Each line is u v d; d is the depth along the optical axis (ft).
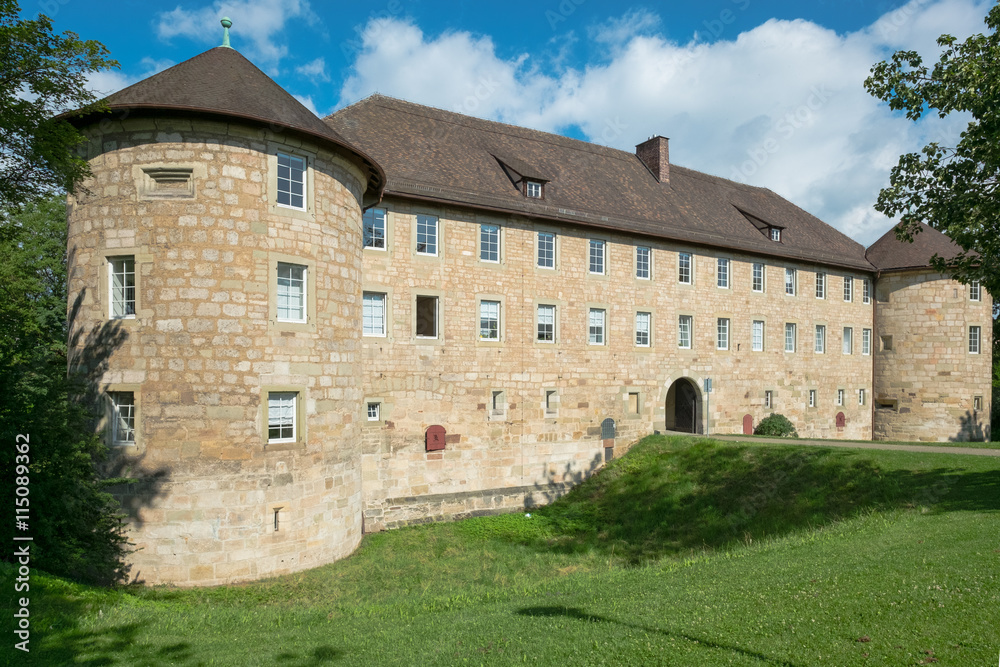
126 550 43.42
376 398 64.23
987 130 42.96
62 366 42.14
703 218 95.86
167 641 30.96
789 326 102.06
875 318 113.09
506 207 71.97
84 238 47.09
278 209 47.44
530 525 67.97
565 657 24.67
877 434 111.75
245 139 46.29
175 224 45.11
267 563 46.06
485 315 71.87
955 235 46.57
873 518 47.91
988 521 39.04
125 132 45.85
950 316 105.91
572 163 90.22
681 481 71.46
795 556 37.78
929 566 30.12
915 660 20.48
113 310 46.42
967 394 105.40
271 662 28.12
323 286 50.14
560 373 77.05
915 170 48.32
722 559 41.75
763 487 64.49
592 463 79.46
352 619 36.17
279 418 47.60
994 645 20.88
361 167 54.65
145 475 44.27
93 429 45.47
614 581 39.68
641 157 103.30
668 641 24.67
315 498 48.93
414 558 54.03
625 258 83.46
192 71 47.70
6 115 37.45
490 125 87.45
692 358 89.76
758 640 23.52
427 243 68.13
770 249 97.50
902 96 47.42
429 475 67.10
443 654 27.04
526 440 73.97
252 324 45.98
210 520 44.47
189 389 44.62
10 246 78.74
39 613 31.89
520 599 37.50
